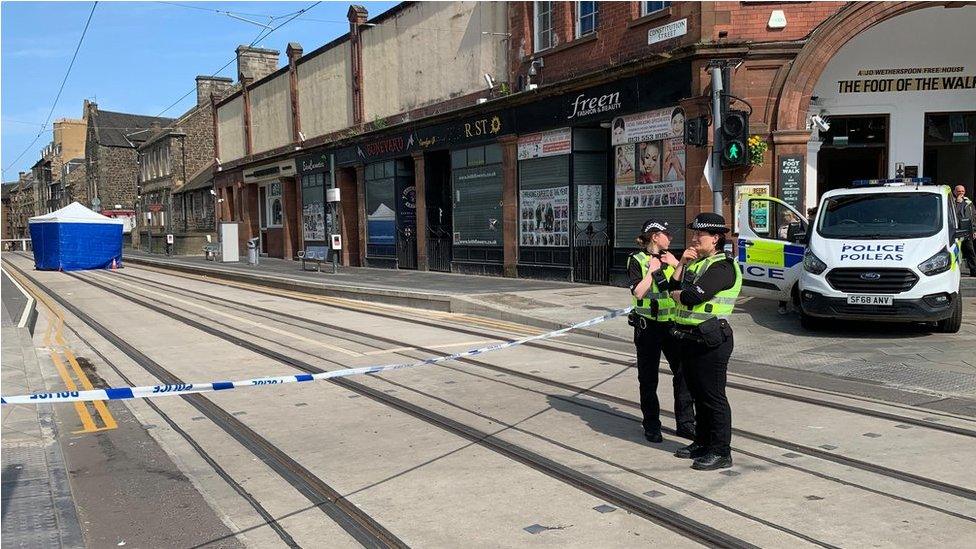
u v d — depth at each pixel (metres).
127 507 4.92
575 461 5.53
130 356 10.62
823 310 10.48
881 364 8.72
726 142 12.24
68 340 12.40
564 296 15.70
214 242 42.97
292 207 35.62
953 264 10.20
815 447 5.69
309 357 10.06
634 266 5.96
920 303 9.95
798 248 11.78
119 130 70.88
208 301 18.30
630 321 6.12
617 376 8.51
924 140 16.44
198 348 11.12
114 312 16.28
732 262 5.24
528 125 19.64
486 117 21.06
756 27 14.78
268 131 37.50
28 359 10.03
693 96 15.00
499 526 4.42
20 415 7.04
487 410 7.08
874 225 10.89
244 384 5.65
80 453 6.08
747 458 5.49
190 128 56.62
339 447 6.07
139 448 6.19
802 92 14.59
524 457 5.64
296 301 18.17
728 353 5.20
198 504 4.95
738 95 14.76
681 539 4.17
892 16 14.45
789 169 14.68
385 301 17.55
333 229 29.25
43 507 4.84
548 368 9.04
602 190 18.80
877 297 10.11
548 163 19.16
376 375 8.81
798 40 14.60
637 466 5.39
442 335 11.98
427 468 5.49
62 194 84.19
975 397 7.13
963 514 4.39
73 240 33.91
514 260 20.53
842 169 16.98
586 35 17.89
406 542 4.25
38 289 23.09
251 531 4.50
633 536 4.23
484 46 21.62
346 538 4.36
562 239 18.91
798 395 7.34
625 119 16.91
